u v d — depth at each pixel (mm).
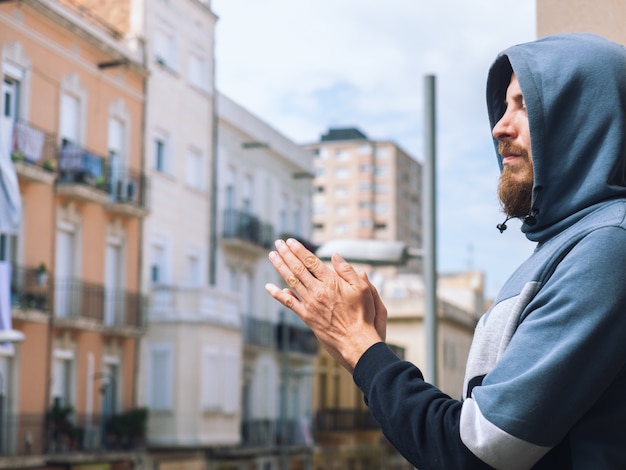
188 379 33562
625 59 1966
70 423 28250
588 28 3174
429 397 1856
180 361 33625
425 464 1817
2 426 26250
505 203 2078
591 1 3172
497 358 1924
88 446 29328
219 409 35312
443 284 72500
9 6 26641
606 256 1780
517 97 2059
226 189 39219
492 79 2170
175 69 35062
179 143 35281
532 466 1781
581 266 1786
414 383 1894
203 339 33938
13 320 26547
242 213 39344
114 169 31828
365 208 106312
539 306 1831
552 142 1951
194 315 33781
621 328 1746
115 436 30891
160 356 33562
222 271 38469
